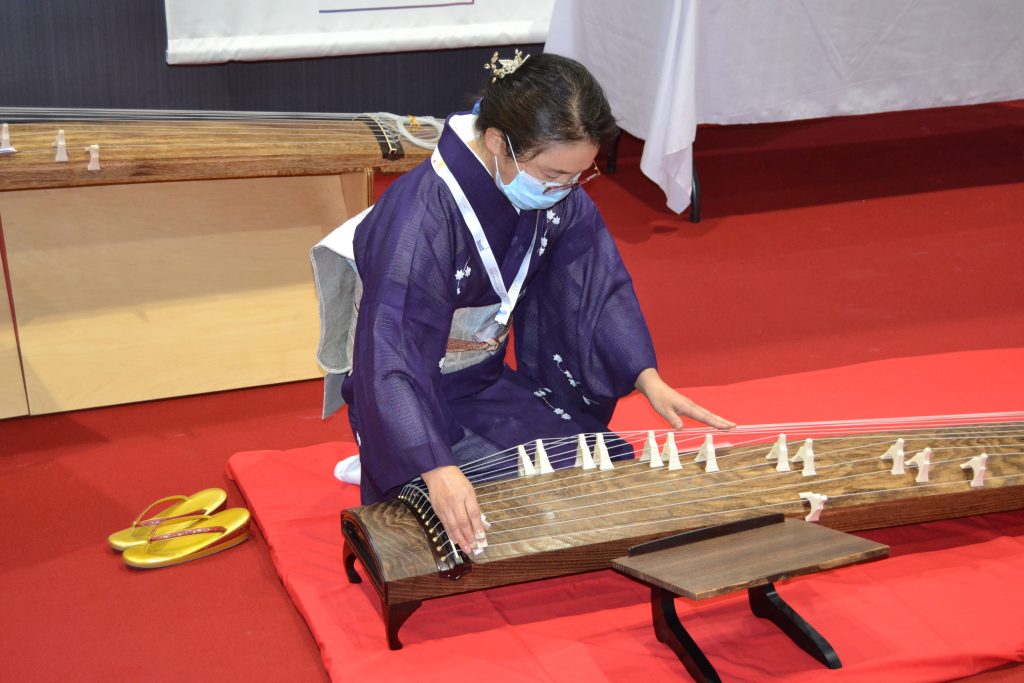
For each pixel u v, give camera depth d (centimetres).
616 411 320
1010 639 210
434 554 198
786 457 227
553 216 227
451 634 215
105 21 482
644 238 473
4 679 206
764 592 215
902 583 231
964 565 238
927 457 227
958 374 343
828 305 408
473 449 229
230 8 443
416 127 333
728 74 466
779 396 329
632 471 224
